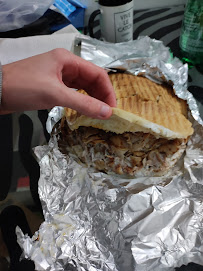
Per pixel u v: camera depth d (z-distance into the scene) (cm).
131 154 31
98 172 32
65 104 24
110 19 42
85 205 28
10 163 33
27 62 26
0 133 36
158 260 24
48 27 49
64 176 31
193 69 42
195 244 25
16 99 24
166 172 32
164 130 28
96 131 31
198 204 28
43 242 25
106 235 26
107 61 38
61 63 27
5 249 26
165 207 28
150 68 36
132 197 29
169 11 54
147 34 49
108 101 31
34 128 37
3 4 44
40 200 28
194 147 32
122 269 24
